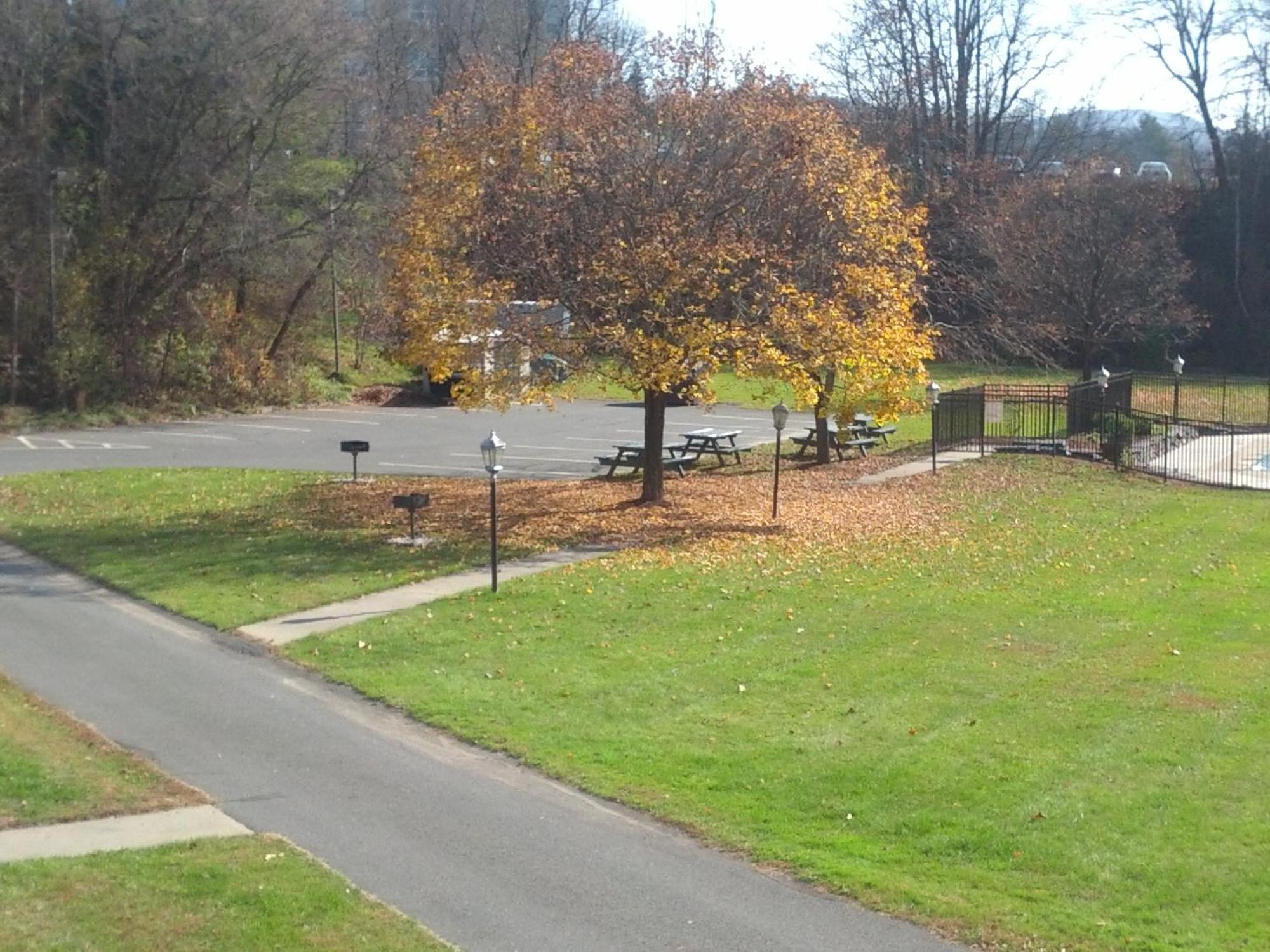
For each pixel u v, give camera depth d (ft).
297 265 135.85
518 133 69.36
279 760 33.73
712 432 98.99
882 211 76.64
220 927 22.79
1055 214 136.36
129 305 129.18
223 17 127.54
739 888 26.16
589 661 42.75
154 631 47.39
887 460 97.71
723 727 36.37
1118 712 37.76
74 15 125.59
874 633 46.93
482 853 27.73
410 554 60.08
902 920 24.70
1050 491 85.51
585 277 67.21
